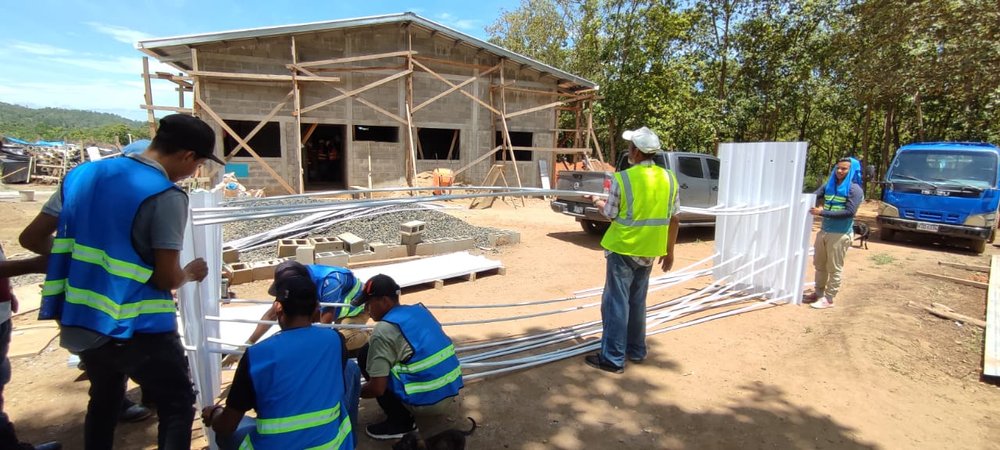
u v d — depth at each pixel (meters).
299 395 2.14
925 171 10.70
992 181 9.76
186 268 2.47
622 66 22.77
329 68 14.77
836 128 29.56
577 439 3.22
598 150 18.42
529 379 4.01
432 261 7.26
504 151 16.66
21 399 3.52
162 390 2.34
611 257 4.07
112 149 28.02
